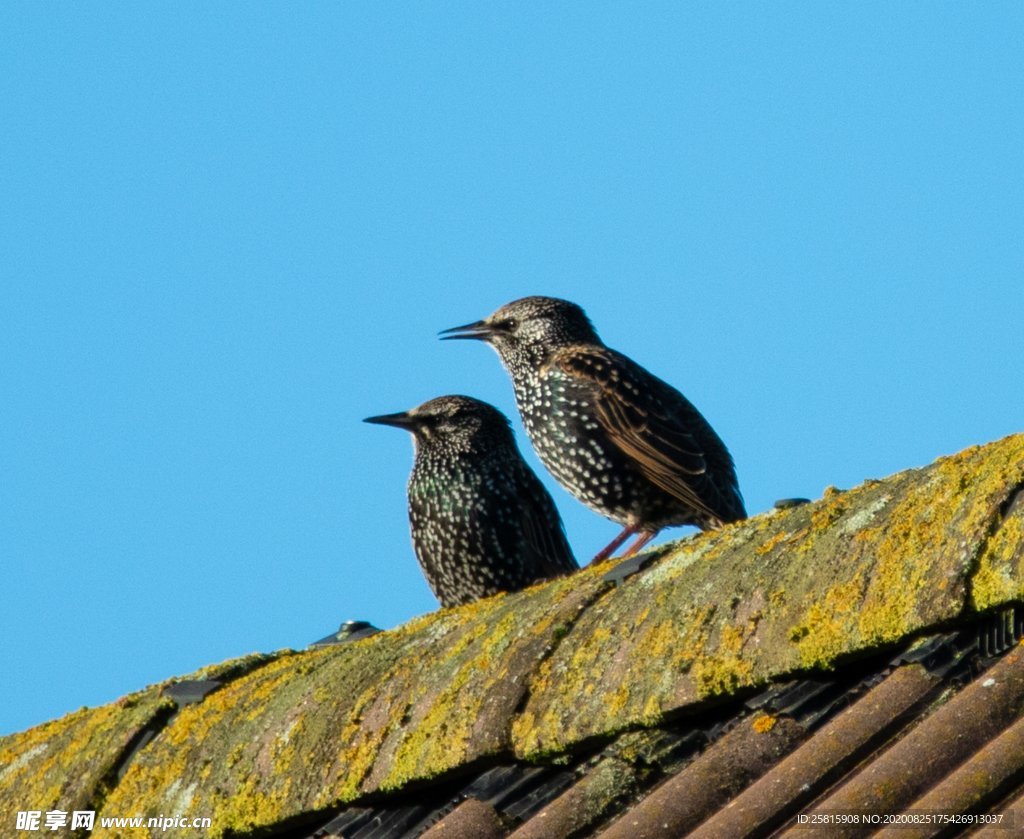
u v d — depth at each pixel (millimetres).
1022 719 6484
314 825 9078
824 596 7543
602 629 8484
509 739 8234
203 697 10539
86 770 10383
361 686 9469
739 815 6816
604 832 7285
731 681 7598
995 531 7113
